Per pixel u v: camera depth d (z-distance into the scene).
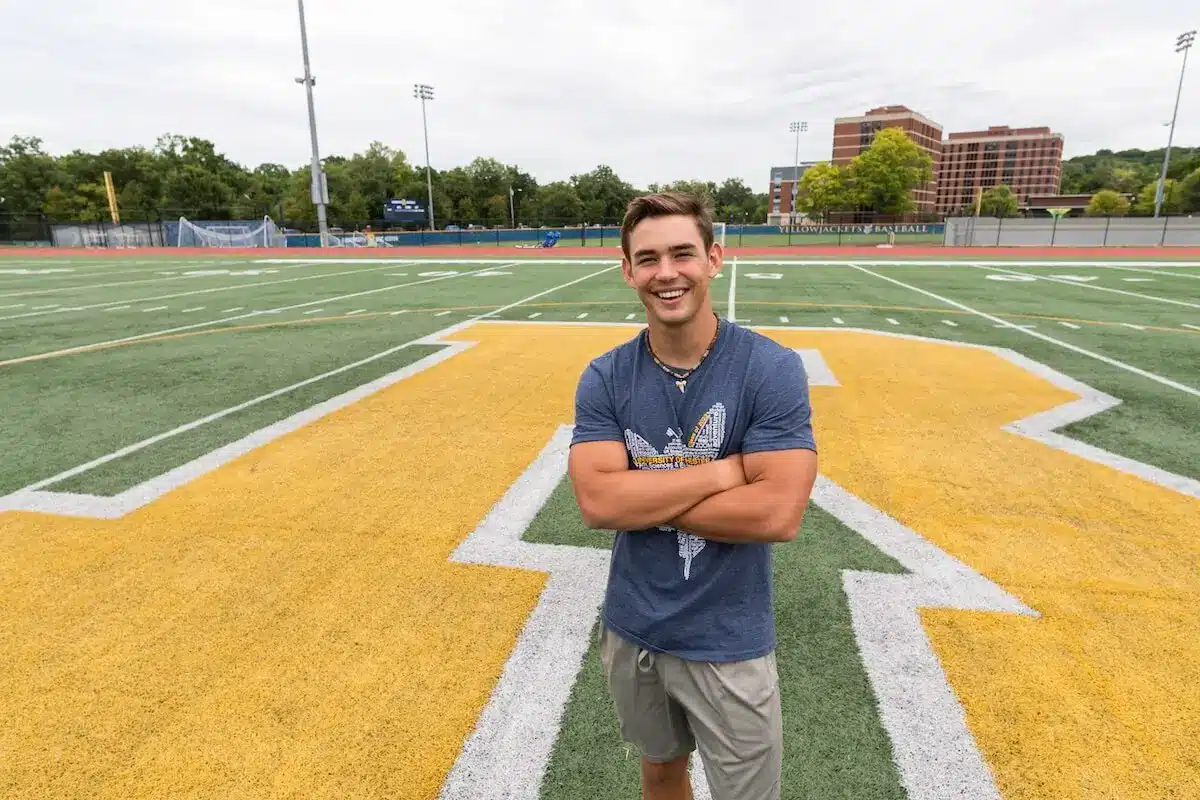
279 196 75.62
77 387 6.78
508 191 79.94
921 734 2.24
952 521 3.75
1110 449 4.81
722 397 1.37
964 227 33.31
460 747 2.21
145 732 2.28
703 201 1.36
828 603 2.99
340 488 4.27
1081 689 2.43
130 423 5.60
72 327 10.42
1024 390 6.35
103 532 3.68
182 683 2.52
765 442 1.33
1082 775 2.07
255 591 3.12
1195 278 17.02
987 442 4.97
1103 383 6.58
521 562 3.36
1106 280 16.69
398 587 3.15
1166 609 2.90
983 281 16.61
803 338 8.97
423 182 74.75
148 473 4.51
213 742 2.24
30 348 8.79
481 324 10.44
